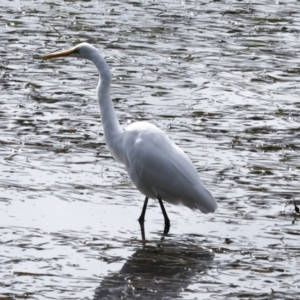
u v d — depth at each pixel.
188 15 25.84
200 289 9.34
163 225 11.34
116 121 11.91
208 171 13.48
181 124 15.99
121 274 9.67
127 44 22.12
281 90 18.83
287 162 14.12
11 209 11.45
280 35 23.95
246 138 15.37
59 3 26.81
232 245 10.72
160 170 11.12
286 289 9.39
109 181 12.77
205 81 19.19
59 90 17.83
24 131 14.95
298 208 11.94
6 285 9.16
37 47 21.31
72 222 11.15
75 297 8.96
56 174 12.91
